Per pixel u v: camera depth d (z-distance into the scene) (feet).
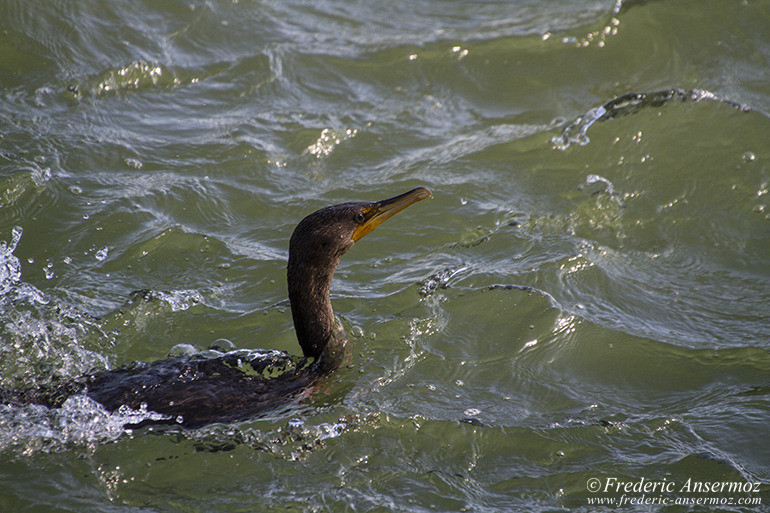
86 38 46.70
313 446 24.56
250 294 32.14
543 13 53.26
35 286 31.19
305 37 50.49
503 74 48.01
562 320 30.60
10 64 44.34
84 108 42.68
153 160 39.70
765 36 48.52
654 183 39.40
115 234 34.60
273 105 44.96
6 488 22.54
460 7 54.95
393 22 52.85
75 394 25.35
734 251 35.50
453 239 35.78
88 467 23.34
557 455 24.62
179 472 23.43
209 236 35.22
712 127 41.65
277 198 38.34
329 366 27.86
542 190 39.19
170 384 25.93
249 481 23.29
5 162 37.42
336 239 27.09
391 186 39.32
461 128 44.27
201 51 48.29
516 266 33.76
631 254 35.29
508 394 27.32
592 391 27.66
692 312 31.68
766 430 25.45
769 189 38.37
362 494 22.94
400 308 31.30
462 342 29.76
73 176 37.78
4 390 25.55
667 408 26.78
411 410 26.22
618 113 43.14
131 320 29.96
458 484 23.44
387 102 46.11
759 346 29.43
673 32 48.91
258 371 27.37
